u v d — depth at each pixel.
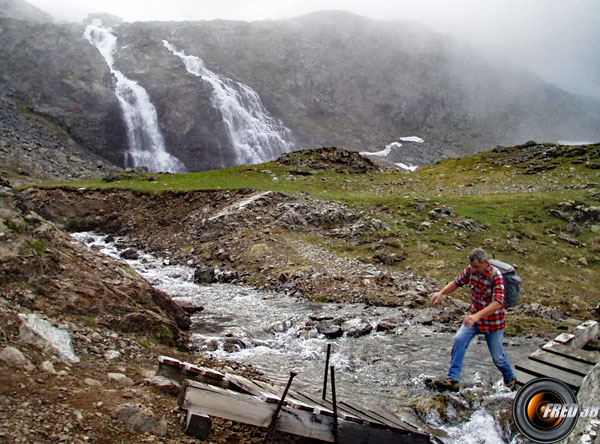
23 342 5.89
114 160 93.25
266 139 121.62
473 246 22.59
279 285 18.08
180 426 5.05
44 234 8.76
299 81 166.38
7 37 112.38
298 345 11.14
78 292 8.12
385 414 6.86
